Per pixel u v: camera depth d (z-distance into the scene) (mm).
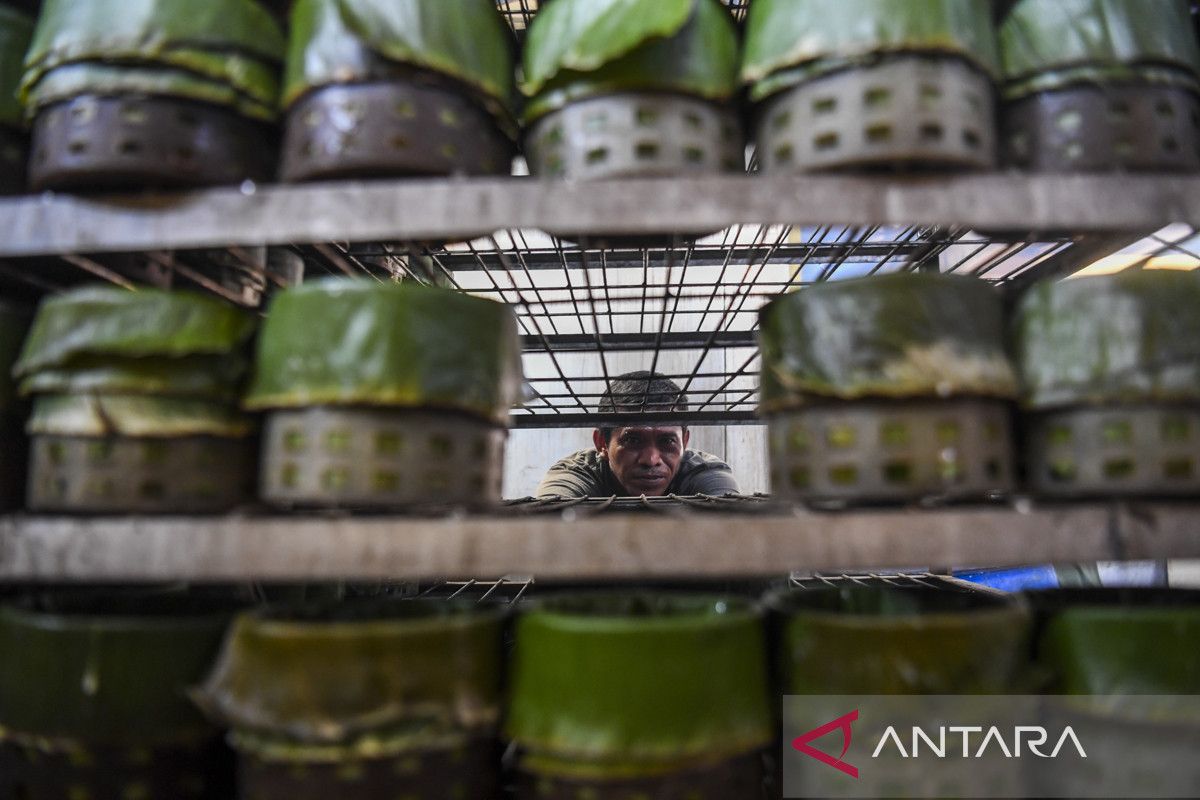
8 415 711
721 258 1257
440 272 1276
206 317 668
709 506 951
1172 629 571
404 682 560
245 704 555
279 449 653
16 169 734
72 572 627
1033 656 645
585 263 896
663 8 634
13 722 591
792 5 664
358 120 658
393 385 623
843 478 650
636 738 555
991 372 638
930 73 632
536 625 604
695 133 680
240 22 694
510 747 663
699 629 573
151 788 596
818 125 651
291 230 657
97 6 658
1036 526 623
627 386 1487
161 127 658
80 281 888
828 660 584
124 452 654
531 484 2260
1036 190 645
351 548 618
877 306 637
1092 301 641
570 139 680
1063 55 663
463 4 696
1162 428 621
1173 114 662
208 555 623
